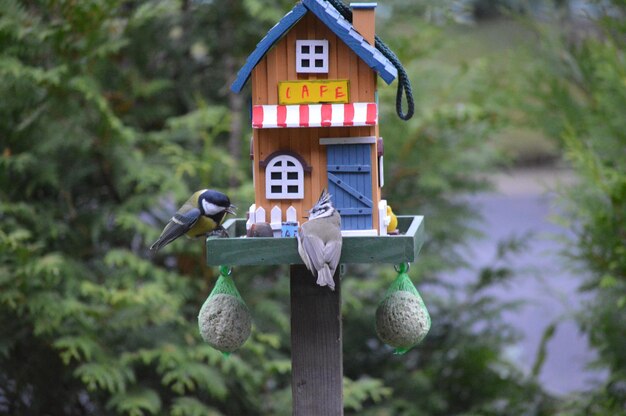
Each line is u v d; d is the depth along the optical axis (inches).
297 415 207.8
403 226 243.3
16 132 320.5
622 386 348.8
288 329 341.1
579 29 409.1
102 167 344.2
